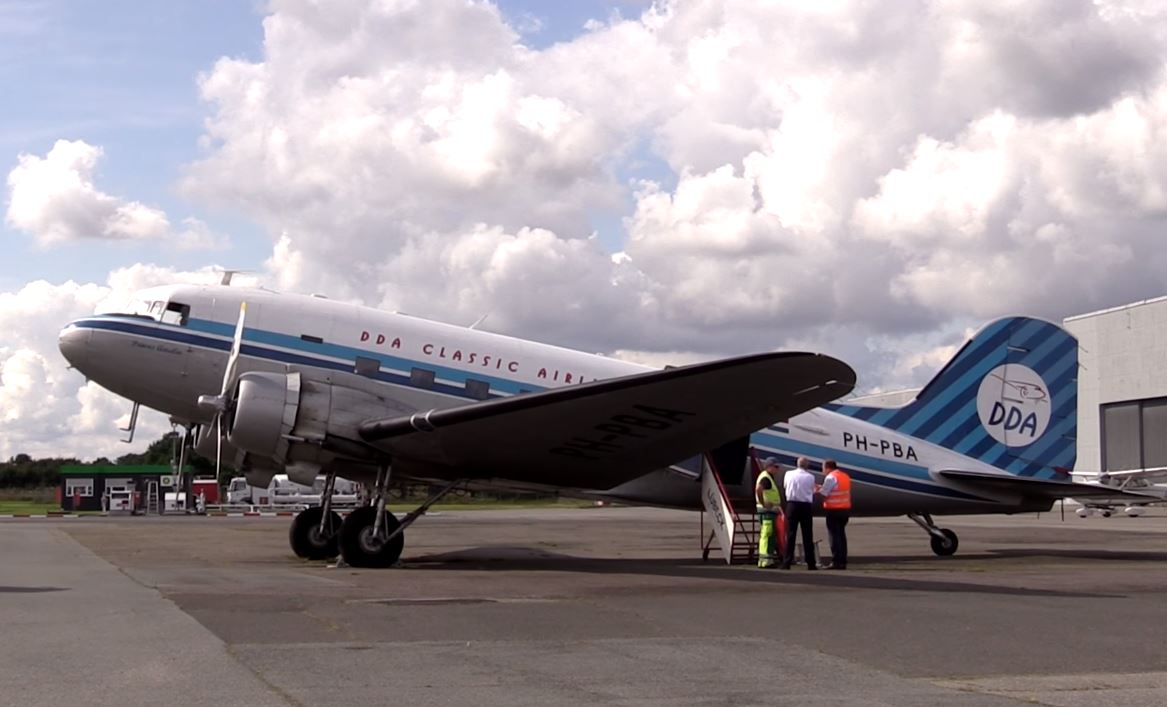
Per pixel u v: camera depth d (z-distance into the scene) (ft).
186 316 50.06
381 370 50.26
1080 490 58.54
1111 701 18.74
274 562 49.83
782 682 20.17
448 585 37.06
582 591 35.45
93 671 20.47
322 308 50.85
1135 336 146.72
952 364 60.64
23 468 322.55
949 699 18.78
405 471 48.98
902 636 25.98
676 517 145.89
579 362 53.93
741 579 41.22
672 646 24.09
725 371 39.14
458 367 51.49
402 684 19.51
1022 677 20.98
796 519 48.73
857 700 18.62
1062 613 30.60
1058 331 62.13
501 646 23.81
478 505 234.58
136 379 49.78
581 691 19.11
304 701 18.04
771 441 56.49
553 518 137.28
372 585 36.81
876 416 59.47
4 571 42.78
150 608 29.55
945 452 59.93
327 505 51.08
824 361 38.29
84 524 108.99
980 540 76.13
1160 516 146.72
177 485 55.93
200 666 21.01
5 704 17.74
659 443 46.11
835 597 34.35
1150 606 32.45
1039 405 61.46
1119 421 149.38
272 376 45.93
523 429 44.24
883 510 59.06
